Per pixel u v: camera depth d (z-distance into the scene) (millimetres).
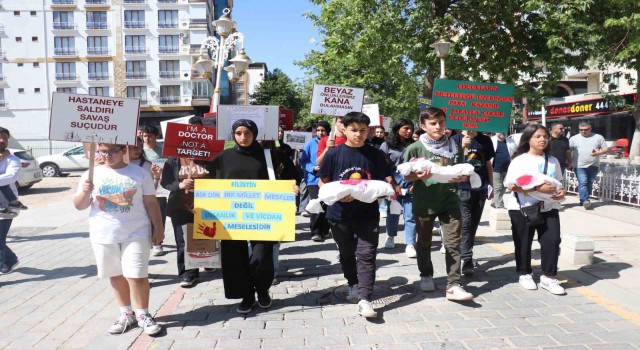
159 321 4457
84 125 4066
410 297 4945
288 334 4117
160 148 6824
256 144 4840
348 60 14500
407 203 6637
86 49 58000
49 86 57719
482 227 8703
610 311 4461
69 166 23344
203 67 13102
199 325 4352
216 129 5273
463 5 12102
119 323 4207
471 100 5492
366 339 3980
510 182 5039
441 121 4820
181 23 58656
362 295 4422
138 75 58875
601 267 5805
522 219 5117
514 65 12117
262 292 4750
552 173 4992
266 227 4531
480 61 12320
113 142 4102
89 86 58719
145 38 58594
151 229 4281
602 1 10695
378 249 7195
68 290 5516
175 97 59625
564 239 6156
